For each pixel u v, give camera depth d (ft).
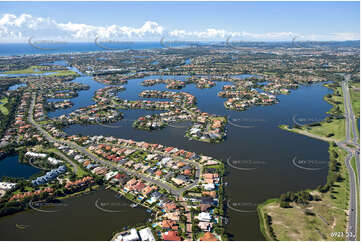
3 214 560.61
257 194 615.16
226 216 539.70
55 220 544.21
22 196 611.06
